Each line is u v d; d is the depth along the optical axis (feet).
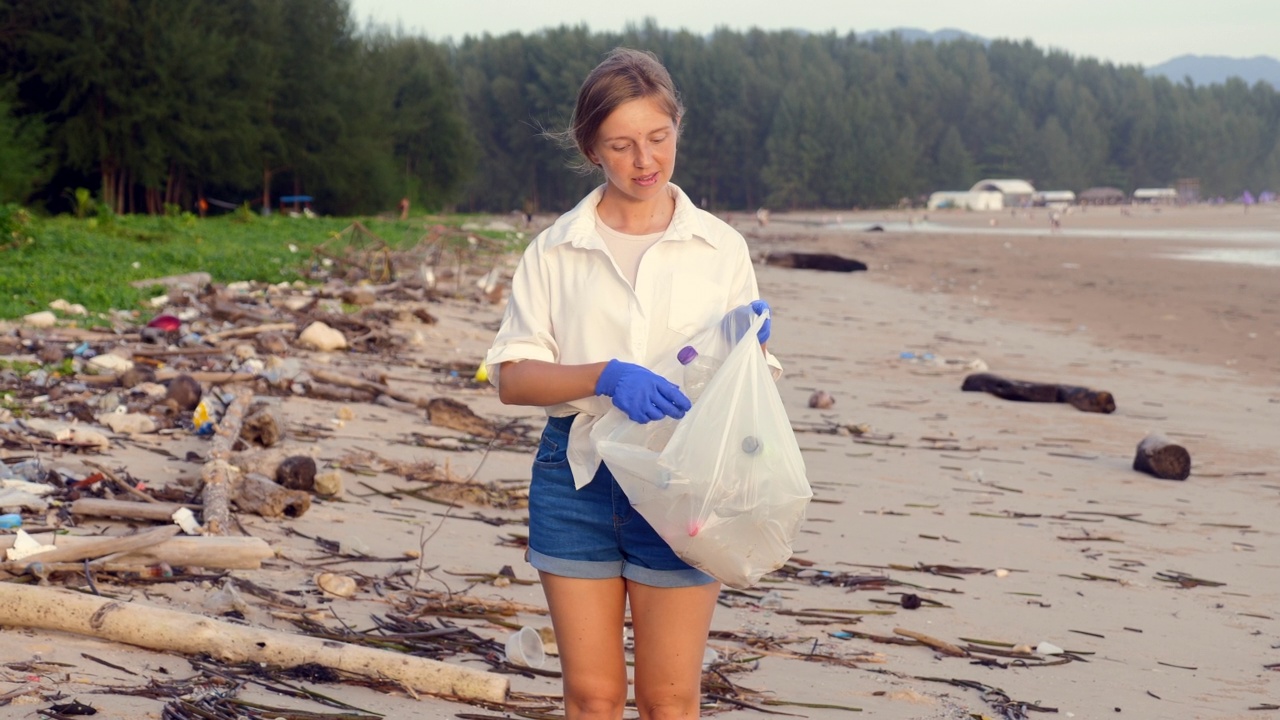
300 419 24.99
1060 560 19.34
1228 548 20.66
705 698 11.97
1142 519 22.62
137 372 26.37
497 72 418.92
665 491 7.38
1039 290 86.94
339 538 16.79
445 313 49.34
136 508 15.97
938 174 497.87
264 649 11.26
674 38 449.06
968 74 538.06
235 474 18.24
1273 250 148.25
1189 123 538.47
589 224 8.23
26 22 127.85
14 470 17.46
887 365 45.50
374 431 24.89
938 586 17.33
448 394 31.17
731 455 7.36
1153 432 32.96
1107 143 533.96
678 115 8.12
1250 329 62.23
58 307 37.60
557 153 400.26
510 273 72.43
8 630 11.23
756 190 445.37
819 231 233.76
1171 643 15.26
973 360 47.65
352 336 38.22
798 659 13.65
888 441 29.76
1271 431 33.83
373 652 11.32
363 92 182.80
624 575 8.07
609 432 7.77
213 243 75.92
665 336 8.13
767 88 451.94
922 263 120.98
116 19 130.00
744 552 7.55
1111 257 131.85
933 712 12.10
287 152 167.73
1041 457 28.78
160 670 10.80
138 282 47.57
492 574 15.78
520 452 24.79
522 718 10.73
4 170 109.81
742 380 7.49
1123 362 49.57
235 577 13.97
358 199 180.45
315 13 171.32
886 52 546.67
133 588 13.21
